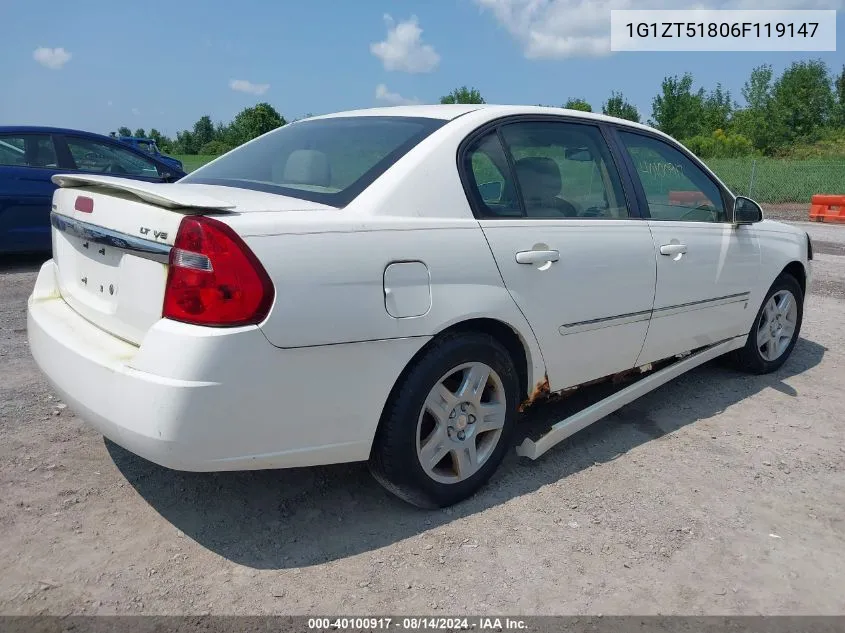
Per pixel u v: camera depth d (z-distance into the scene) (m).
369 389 2.57
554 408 4.03
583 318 3.31
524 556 2.66
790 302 4.97
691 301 3.97
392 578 2.50
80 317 2.86
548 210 3.26
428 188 2.81
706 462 3.51
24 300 6.35
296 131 3.55
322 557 2.62
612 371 3.64
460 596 2.42
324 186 2.86
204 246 2.25
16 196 7.64
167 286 2.32
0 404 3.86
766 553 2.74
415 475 2.78
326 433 2.53
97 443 3.44
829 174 23.81
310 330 2.38
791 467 3.48
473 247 2.83
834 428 3.99
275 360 2.33
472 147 3.04
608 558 2.67
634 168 3.77
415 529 2.82
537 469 3.37
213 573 2.49
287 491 3.07
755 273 4.48
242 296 2.26
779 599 2.48
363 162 2.91
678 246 3.80
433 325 2.68
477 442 3.10
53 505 2.87
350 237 2.50
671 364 4.15
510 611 2.36
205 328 2.25
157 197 2.34
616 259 3.43
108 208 2.62
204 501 2.96
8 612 2.25
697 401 4.37
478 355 2.89
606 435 3.80
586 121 3.63
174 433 2.24
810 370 5.07
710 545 2.78
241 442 2.35
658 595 2.47
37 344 2.89
